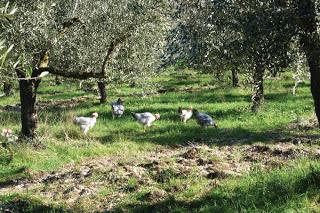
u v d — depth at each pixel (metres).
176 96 34.53
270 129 22.25
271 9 9.08
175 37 10.47
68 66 18.61
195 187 11.91
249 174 12.28
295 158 14.04
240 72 10.82
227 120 25.03
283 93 32.28
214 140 20.31
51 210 11.92
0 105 36.72
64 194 13.31
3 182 15.63
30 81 19.61
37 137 19.92
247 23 9.23
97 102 33.91
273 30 9.05
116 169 14.86
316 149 16.09
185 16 10.25
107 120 26.19
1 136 17.62
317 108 12.31
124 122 25.42
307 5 9.10
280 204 8.87
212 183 12.00
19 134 20.62
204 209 9.79
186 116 24.64
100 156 18.67
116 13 18.64
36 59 17.64
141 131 23.28
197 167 14.22
